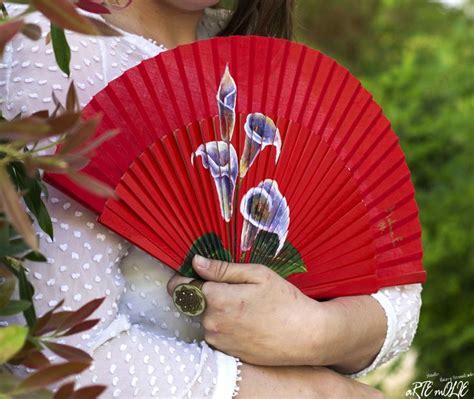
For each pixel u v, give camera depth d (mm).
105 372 1619
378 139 2055
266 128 1821
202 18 2279
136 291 1789
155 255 1720
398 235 2072
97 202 1629
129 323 1691
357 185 1905
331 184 1880
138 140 1742
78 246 1630
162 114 1771
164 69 1794
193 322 1841
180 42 2078
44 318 1172
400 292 2068
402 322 2035
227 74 1842
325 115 1978
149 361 1663
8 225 1225
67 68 1298
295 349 1766
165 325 1813
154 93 1771
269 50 1906
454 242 4773
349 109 2012
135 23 1979
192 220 1752
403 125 5105
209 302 1727
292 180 1846
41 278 1590
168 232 1729
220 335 1739
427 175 5055
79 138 1066
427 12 6262
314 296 1898
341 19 6262
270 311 1742
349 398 1878
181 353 1711
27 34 1104
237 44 1873
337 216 1892
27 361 1157
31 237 971
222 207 1775
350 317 1878
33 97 1636
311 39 6297
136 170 1689
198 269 1733
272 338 1742
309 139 1857
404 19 6254
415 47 5922
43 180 1594
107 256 1677
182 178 1737
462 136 4992
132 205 1684
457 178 4934
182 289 1731
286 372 1817
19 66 1659
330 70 1985
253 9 2266
